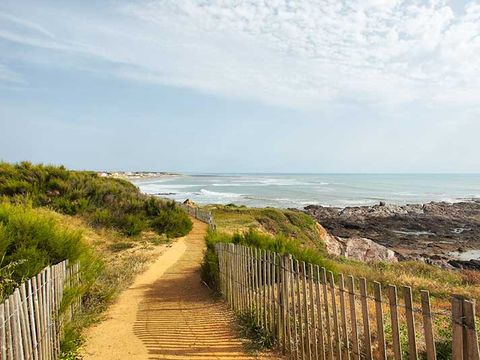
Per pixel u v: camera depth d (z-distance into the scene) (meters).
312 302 4.99
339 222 48.44
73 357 5.72
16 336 3.82
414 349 3.44
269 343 6.04
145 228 22.34
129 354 5.88
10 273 5.91
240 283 7.73
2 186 21.00
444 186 142.38
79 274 8.02
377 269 14.28
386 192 106.62
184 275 13.04
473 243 37.53
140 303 9.36
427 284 11.04
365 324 4.08
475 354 2.84
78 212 21.25
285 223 36.66
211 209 41.00
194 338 6.48
